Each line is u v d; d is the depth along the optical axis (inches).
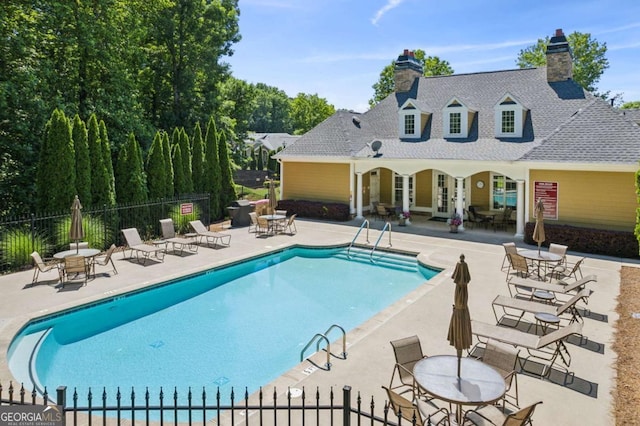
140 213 764.6
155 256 637.3
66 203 660.7
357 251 717.9
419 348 282.7
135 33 1086.4
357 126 1055.0
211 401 290.0
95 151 710.5
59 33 892.0
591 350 336.8
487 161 767.7
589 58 1974.7
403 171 883.4
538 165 713.6
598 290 484.7
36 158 797.2
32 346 378.6
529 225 714.8
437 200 1015.0
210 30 1286.9
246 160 1668.3
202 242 741.3
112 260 618.5
